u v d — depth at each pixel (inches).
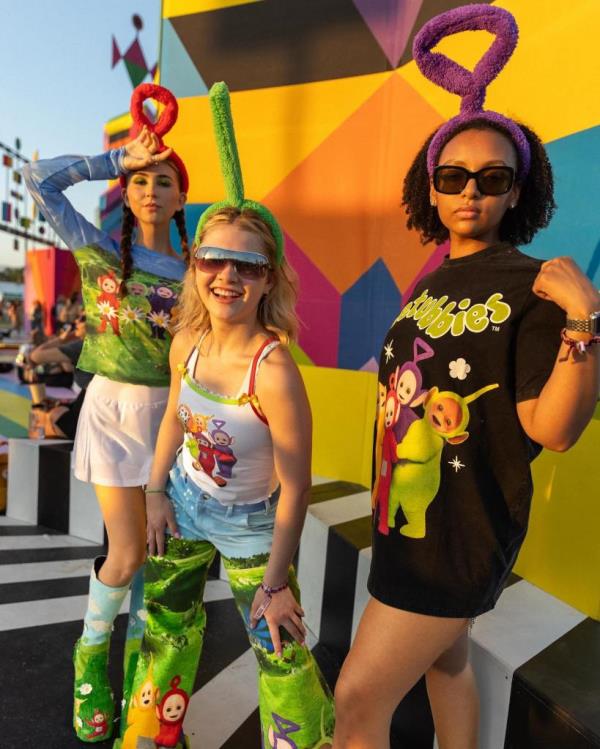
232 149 48.4
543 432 35.1
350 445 106.3
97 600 62.7
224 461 49.8
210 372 49.6
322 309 108.8
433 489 39.5
